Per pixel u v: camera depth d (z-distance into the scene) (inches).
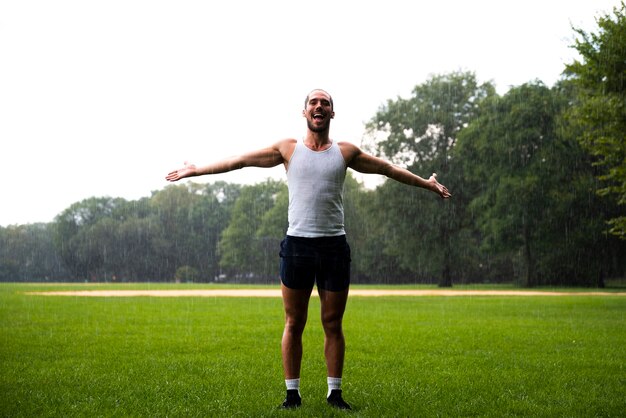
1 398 210.1
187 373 265.6
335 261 197.8
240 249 3282.5
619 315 636.1
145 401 208.8
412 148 2091.5
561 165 1752.0
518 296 1158.3
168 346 354.3
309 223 196.2
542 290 1581.0
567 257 1840.6
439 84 2119.8
